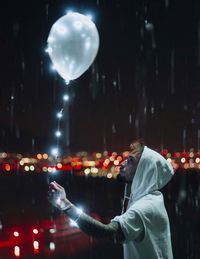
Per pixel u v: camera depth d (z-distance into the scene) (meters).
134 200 4.41
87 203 28.03
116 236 4.12
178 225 17.81
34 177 64.25
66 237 13.89
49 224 15.80
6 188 43.06
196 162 61.69
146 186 4.39
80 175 70.75
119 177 4.59
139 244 4.26
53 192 4.20
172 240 14.28
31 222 17.08
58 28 4.79
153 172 4.40
